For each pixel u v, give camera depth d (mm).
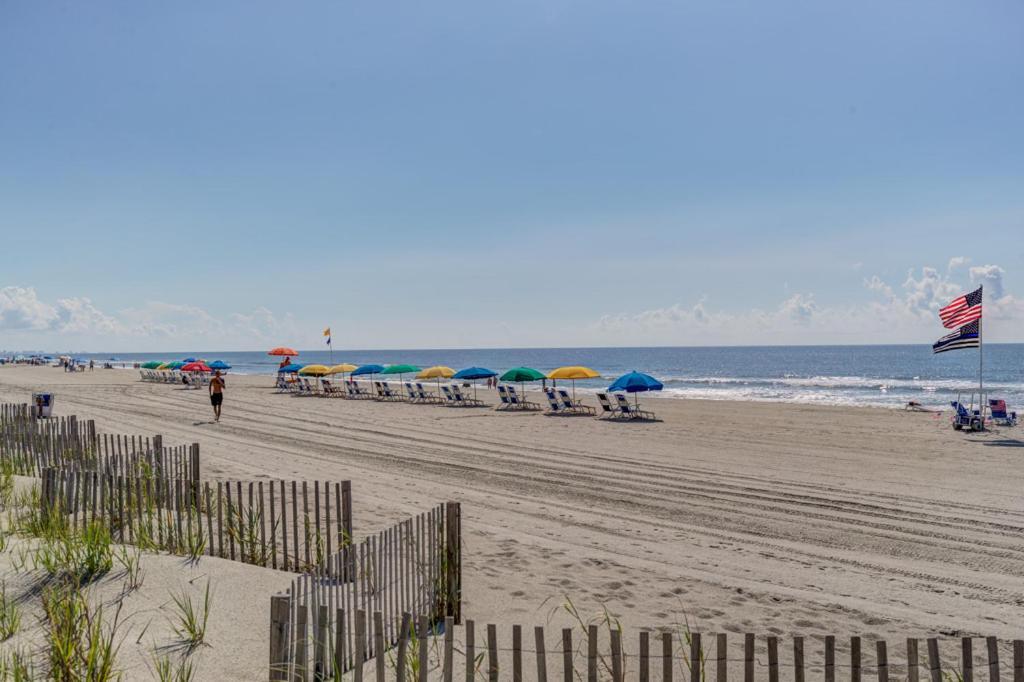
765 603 5754
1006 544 7672
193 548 6020
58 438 10141
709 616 5441
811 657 4707
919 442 15555
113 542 6191
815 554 7258
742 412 22562
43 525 6379
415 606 5000
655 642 4898
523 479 11258
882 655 3398
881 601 5855
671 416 21312
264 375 55125
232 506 6254
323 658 3854
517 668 3617
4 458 10430
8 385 35938
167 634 4367
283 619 3613
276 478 10672
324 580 4109
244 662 4078
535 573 6445
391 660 4145
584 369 22562
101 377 46531
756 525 8453
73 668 3748
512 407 24234
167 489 6887
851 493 10289
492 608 5555
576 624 5211
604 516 8852
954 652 4816
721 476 11609
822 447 14898
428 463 12688
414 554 5020
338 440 15578
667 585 6168
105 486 6621
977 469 12273
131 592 4980
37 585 5016
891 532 8148
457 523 5406
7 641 4156
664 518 8781
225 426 17953
